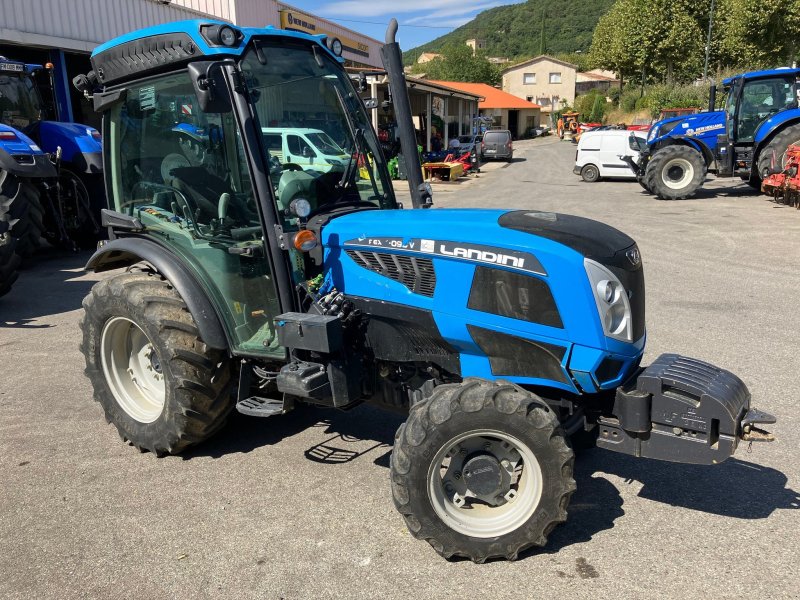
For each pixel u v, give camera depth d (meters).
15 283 8.30
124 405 4.04
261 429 4.32
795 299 6.91
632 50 44.78
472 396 2.79
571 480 2.80
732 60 40.00
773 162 13.62
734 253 9.17
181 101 3.58
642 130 23.19
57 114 11.76
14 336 6.25
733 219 11.99
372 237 3.26
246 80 3.29
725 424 2.73
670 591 2.71
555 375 2.96
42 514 3.36
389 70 3.59
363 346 3.38
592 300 2.84
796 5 33.78
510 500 2.95
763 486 3.52
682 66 42.47
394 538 3.11
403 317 3.19
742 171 14.70
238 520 3.28
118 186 4.13
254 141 3.26
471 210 3.46
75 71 14.55
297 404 4.71
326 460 3.88
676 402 2.81
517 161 33.41
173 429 3.73
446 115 33.72
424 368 3.34
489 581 2.79
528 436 2.76
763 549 2.98
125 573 2.89
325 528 3.20
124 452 4.02
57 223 9.62
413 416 2.86
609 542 3.05
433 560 2.95
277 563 2.94
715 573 2.81
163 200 3.88
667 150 15.20
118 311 3.81
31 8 12.41
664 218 12.45
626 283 2.94
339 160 3.68
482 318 3.00
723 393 2.78
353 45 25.94
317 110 3.60
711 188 17.12
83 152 9.48
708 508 3.33
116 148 4.07
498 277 2.95
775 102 14.03
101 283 3.96
